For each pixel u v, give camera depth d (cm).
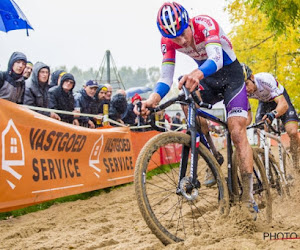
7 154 329
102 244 265
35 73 464
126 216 374
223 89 277
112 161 514
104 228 318
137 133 631
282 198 365
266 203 314
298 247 203
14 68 423
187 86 237
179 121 1053
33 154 360
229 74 270
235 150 285
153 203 430
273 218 311
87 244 272
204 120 284
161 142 236
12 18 479
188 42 265
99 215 382
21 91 439
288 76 915
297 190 365
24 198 344
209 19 264
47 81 476
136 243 254
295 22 685
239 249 201
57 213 397
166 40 282
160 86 276
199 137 251
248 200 262
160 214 352
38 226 342
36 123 364
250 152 266
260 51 938
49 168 380
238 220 248
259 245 213
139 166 225
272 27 675
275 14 656
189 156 255
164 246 235
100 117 535
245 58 994
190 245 217
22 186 342
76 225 343
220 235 234
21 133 346
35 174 359
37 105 473
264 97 414
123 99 647
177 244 219
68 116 532
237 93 269
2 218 374
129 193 512
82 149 441
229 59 271
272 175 366
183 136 248
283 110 400
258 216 269
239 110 266
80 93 582
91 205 438
